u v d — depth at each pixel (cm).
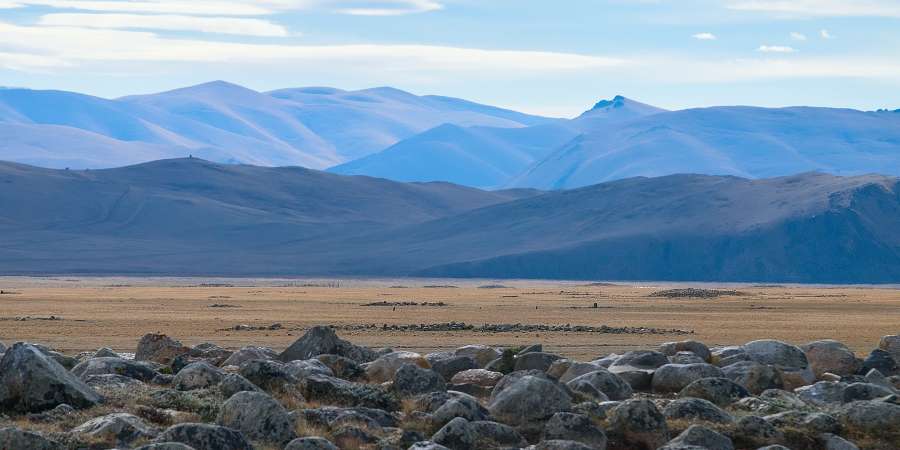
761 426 8288
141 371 10144
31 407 8188
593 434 7994
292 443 7288
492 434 7931
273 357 12025
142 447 6794
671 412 8669
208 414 8275
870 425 8569
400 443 7775
